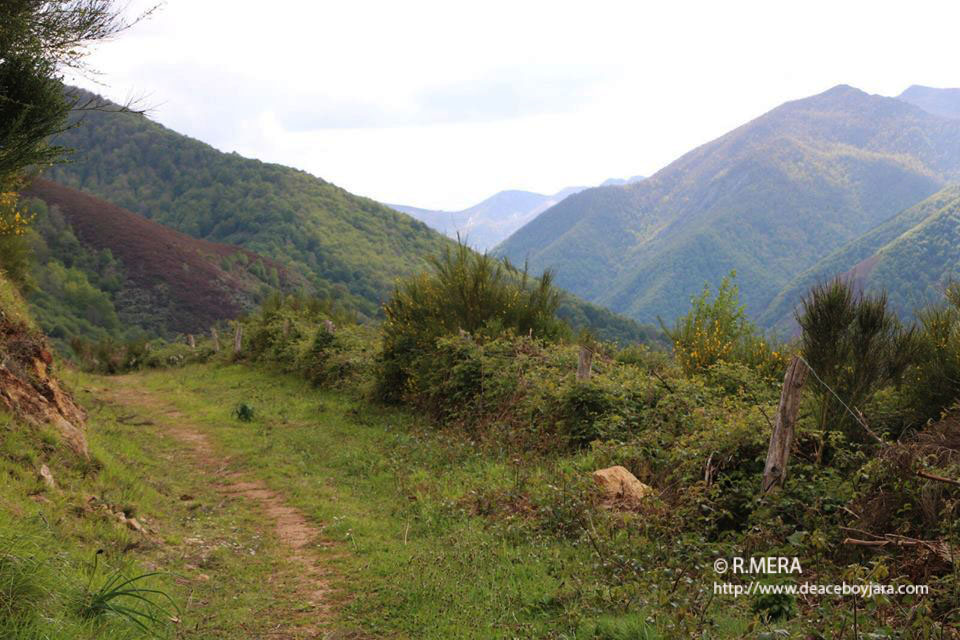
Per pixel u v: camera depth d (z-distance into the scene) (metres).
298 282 136.25
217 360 28.66
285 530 8.27
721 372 12.34
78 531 6.08
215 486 10.34
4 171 6.84
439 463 11.03
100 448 9.16
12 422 7.27
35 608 3.92
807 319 7.87
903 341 7.87
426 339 15.51
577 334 16.59
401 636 5.24
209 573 6.46
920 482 5.79
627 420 10.42
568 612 5.20
